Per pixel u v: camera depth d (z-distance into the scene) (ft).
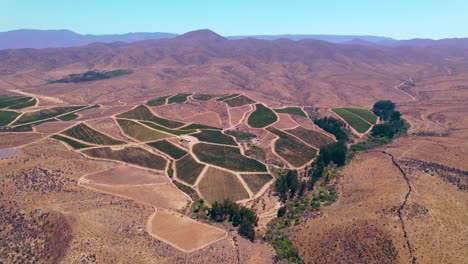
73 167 504.84
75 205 383.24
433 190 401.49
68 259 295.48
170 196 467.52
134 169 542.98
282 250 344.49
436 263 294.25
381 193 409.08
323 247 332.80
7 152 538.47
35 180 433.89
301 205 440.86
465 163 492.95
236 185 518.78
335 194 457.68
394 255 304.50
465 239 320.09
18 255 311.88
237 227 392.06
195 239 350.23
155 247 324.80
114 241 323.16
